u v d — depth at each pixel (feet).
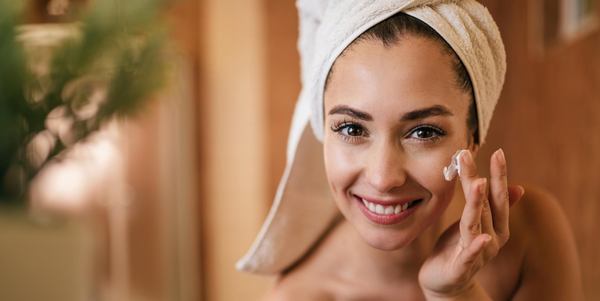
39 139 1.72
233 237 15.25
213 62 15.31
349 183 2.33
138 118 1.89
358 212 2.38
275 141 14.64
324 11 2.57
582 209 11.03
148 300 14.84
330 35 2.31
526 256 3.04
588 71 10.44
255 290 15.20
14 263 1.50
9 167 1.66
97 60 1.78
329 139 2.36
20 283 1.50
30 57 1.71
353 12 2.26
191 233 15.35
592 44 10.21
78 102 1.75
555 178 12.29
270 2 14.49
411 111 2.20
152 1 1.80
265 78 14.55
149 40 1.82
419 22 2.23
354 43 2.25
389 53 2.20
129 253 14.67
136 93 1.81
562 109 11.80
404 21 2.22
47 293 1.51
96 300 2.49
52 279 1.51
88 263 1.56
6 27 1.65
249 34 14.75
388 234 2.34
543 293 3.03
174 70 1.91
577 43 10.86
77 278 1.53
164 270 14.99
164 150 14.94
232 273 15.35
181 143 15.20
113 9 1.77
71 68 1.73
